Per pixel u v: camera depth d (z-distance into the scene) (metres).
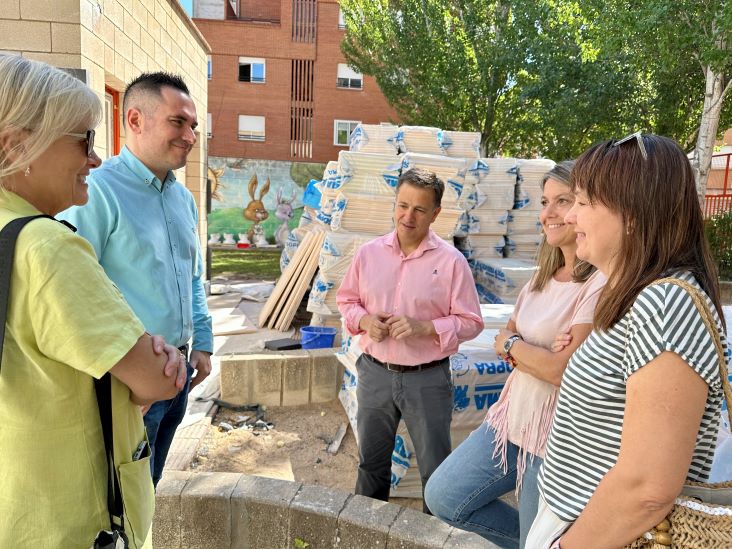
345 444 4.10
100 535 1.33
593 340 1.27
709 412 1.14
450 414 2.86
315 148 24.22
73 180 1.32
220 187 22.67
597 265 1.32
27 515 1.25
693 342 1.06
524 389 2.09
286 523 2.42
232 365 4.60
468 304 2.83
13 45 4.51
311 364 4.73
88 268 1.23
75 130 1.27
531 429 2.03
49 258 1.17
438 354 2.78
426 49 15.85
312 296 6.03
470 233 6.84
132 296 2.27
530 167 6.86
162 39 7.20
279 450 3.97
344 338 4.50
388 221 5.88
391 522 2.31
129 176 2.31
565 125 13.51
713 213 13.40
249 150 24.02
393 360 2.77
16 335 1.19
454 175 5.59
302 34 23.42
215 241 22.86
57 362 1.23
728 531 1.08
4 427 1.22
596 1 10.89
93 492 1.32
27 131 1.21
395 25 16.34
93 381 1.32
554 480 1.36
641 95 13.42
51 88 1.22
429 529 2.28
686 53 10.69
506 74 15.56
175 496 2.46
